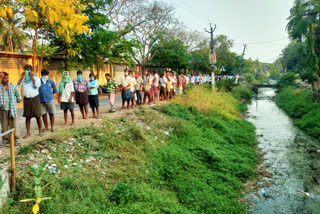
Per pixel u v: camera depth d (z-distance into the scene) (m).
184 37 25.98
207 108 12.77
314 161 8.36
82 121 7.45
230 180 6.38
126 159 5.78
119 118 8.22
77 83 7.43
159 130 8.41
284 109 20.14
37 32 13.61
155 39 23.53
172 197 4.99
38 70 14.09
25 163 4.46
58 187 4.04
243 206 5.30
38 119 5.78
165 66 27.67
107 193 4.33
